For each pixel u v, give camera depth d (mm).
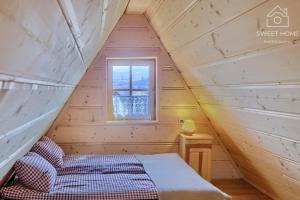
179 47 3076
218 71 2406
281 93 1736
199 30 2152
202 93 3547
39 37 773
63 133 3969
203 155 3787
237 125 2980
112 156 3613
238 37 1711
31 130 1797
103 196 2312
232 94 2488
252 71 1853
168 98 4090
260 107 2145
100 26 2012
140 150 4102
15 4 527
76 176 2793
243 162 3801
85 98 3980
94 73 3975
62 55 1261
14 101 920
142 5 3375
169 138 4121
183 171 2967
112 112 4152
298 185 2672
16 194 2244
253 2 1365
